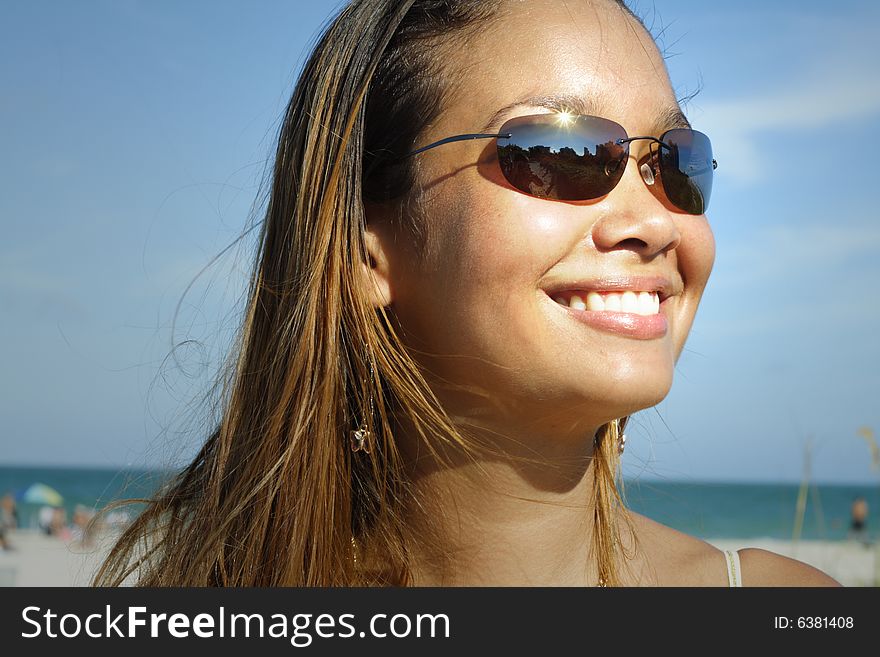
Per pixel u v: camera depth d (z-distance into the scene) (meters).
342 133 2.08
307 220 2.12
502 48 1.87
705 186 1.91
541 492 1.84
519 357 1.70
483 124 1.83
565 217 1.71
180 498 2.46
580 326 1.69
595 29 1.87
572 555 1.90
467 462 1.85
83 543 2.66
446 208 1.83
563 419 1.75
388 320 2.02
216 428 2.47
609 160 1.74
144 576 2.44
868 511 33.41
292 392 2.08
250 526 2.11
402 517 1.97
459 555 1.90
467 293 1.76
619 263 1.72
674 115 1.91
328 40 2.21
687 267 1.85
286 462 2.05
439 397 1.88
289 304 2.15
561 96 1.79
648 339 1.71
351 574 2.02
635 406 1.70
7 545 23.70
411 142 1.94
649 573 2.08
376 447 2.04
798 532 4.05
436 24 1.99
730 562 2.13
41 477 48.22
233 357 2.38
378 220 2.01
